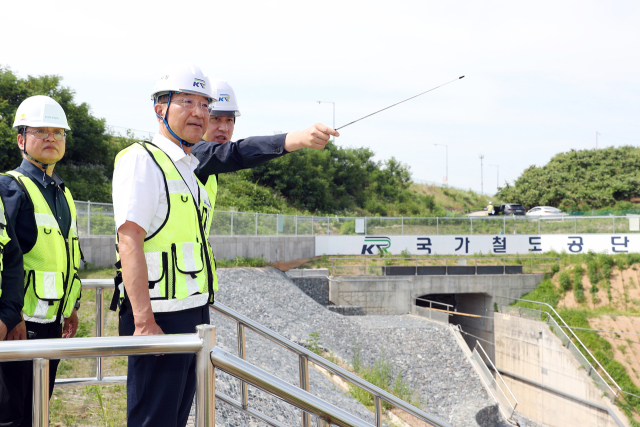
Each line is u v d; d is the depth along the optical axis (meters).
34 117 3.59
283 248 32.09
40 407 1.96
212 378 2.06
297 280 30.83
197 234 2.66
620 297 32.75
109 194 33.84
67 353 1.90
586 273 34.12
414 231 37.09
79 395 5.46
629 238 36.56
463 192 74.62
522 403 29.62
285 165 53.97
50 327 3.60
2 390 3.24
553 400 27.38
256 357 14.54
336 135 3.00
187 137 2.78
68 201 3.94
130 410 2.53
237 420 7.25
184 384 2.53
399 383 18.47
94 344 1.92
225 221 28.08
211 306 3.80
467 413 19.16
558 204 71.81
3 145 27.59
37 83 33.19
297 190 53.56
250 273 27.00
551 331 27.97
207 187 3.35
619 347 28.67
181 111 2.74
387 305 31.70
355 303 31.45
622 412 24.78
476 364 23.14
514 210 53.88
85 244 18.81
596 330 28.42
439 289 33.00
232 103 4.36
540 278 34.44
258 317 21.44
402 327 25.77
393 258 35.28
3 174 3.49
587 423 25.39
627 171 72.56
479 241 37.12
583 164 75.81
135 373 2.49
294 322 22.55
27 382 3.31
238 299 22.61
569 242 37.03
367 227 36.41
